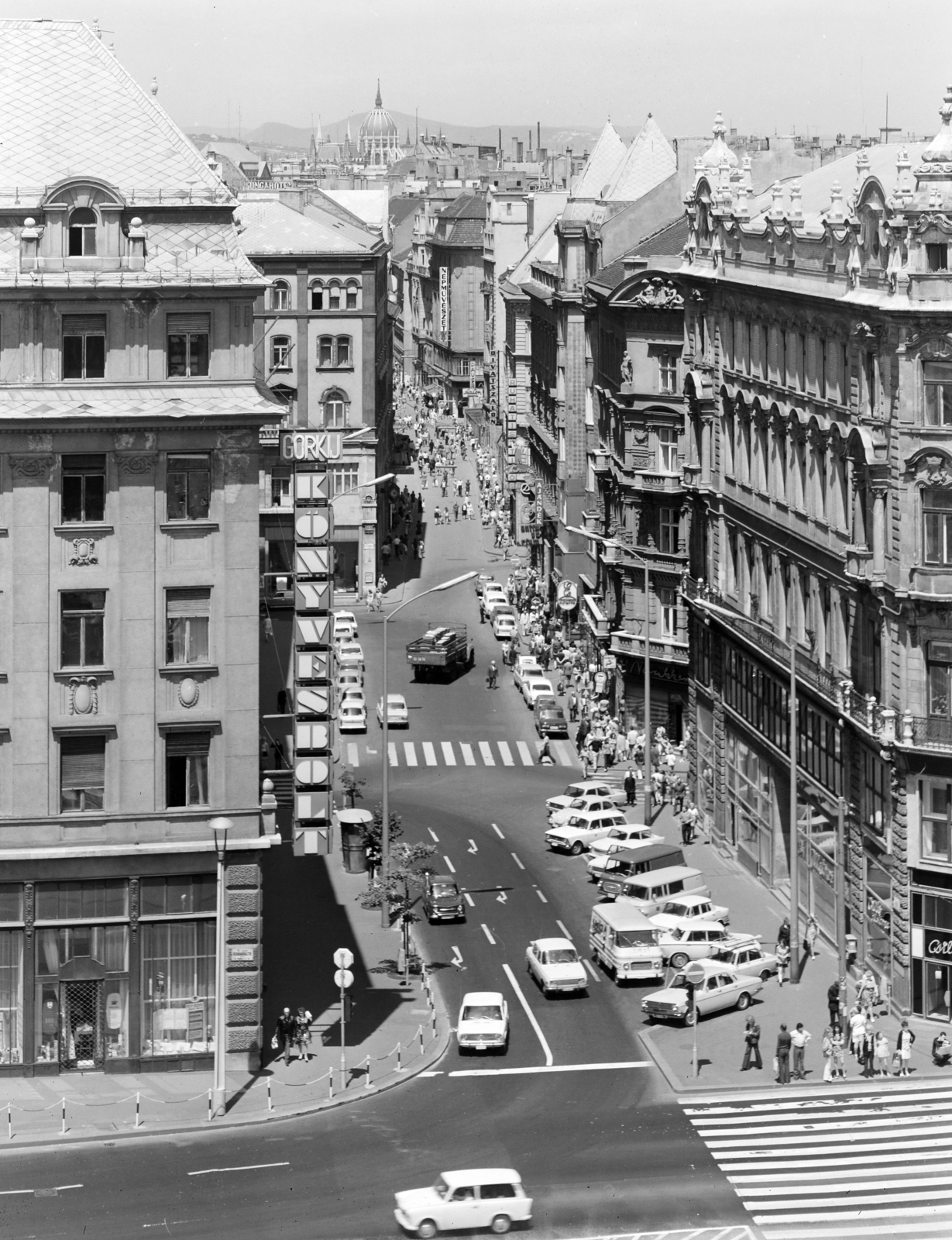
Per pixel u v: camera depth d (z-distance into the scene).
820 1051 69.44
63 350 64.94
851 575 74.12
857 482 74.31
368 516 156.88
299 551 70.19
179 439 65.19
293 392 154.00
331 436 70.56
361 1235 53.56
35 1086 65.19
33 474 64.56
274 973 77.25
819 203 93.38
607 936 78.00
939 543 69.94
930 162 69.75
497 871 91.44
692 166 134.50
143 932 65.94
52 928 65.50
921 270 69.69
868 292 73.50
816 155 115.19
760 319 90.00
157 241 66.00
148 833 65.69
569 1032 71.69
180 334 65.62
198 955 66.31
